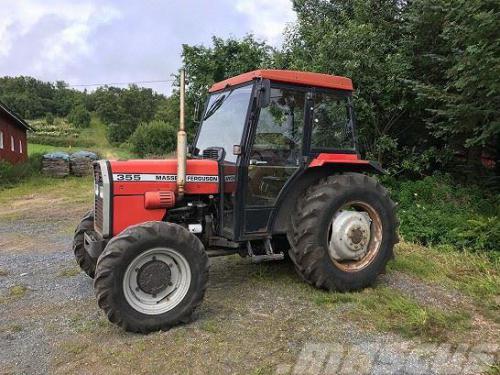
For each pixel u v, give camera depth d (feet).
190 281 12.44
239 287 15.23
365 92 28.37
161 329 12.10
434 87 25.48
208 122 16.03
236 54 41.01
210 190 14.35
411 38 29.37
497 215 22.53
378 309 13.39
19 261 20.03
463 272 17.10
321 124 15.31
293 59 31.27
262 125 14.20
